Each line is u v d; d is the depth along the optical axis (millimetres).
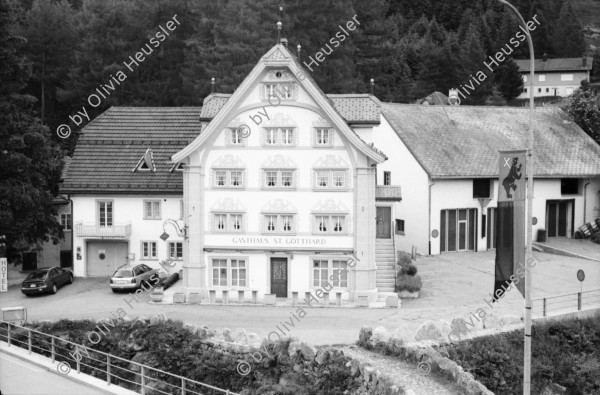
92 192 50906
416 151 55031
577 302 40438
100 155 52969
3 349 33625
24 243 54812
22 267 55719
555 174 57594
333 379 29172
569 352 36094
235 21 66250
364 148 42844
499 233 31734
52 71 75250
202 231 44688
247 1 66250
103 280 50500
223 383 31656
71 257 57281
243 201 44375
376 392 27250
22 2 84562
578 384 34844
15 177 49312
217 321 38062
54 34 74875
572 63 132375
